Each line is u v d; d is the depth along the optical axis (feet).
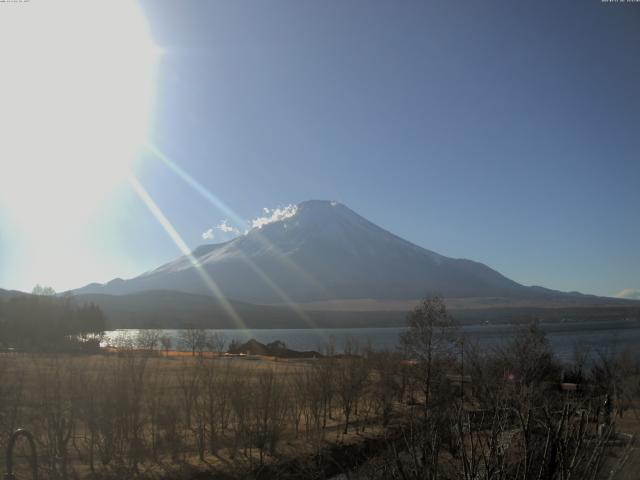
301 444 102.99
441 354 130.62
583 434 34.65
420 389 127.13
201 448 97.09
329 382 128.57
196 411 111.86
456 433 37.32
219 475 89.51
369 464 47.85
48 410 87.40
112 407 91.15
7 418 84.79
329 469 87.61
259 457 97.25
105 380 98.89
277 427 104.22
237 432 102.58
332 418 133.28
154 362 181.06
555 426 35.45
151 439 102.94
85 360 122.62
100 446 90.99
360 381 131.34
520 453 33.88
